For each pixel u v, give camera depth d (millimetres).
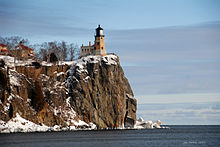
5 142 146500
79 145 146875
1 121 186375
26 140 156500
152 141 175250
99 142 160750
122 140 174125
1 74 196000
